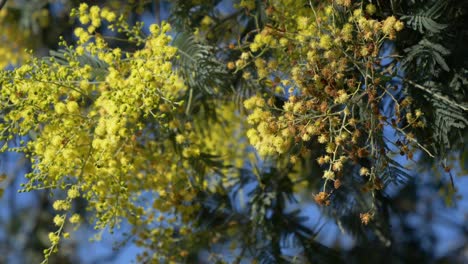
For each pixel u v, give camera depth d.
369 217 2.89
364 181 3.43
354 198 3.46
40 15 4.50
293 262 3.53
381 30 2.80
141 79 2.88
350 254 3.96
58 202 2.96
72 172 3.02
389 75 2.94
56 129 2.93
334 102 2.85
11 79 2.94
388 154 2.99
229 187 3.67
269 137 2.82
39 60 3.04
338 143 2.77
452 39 2.97
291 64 3.04
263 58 3.30
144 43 3.54
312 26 2.96
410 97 2.91
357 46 2.83
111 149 3.00
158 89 2.90
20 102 2.89
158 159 3.37
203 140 3.63
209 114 3.58
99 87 3.08
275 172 3.64
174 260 3.61
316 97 2.85
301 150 2.89
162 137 3.45
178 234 3.69
